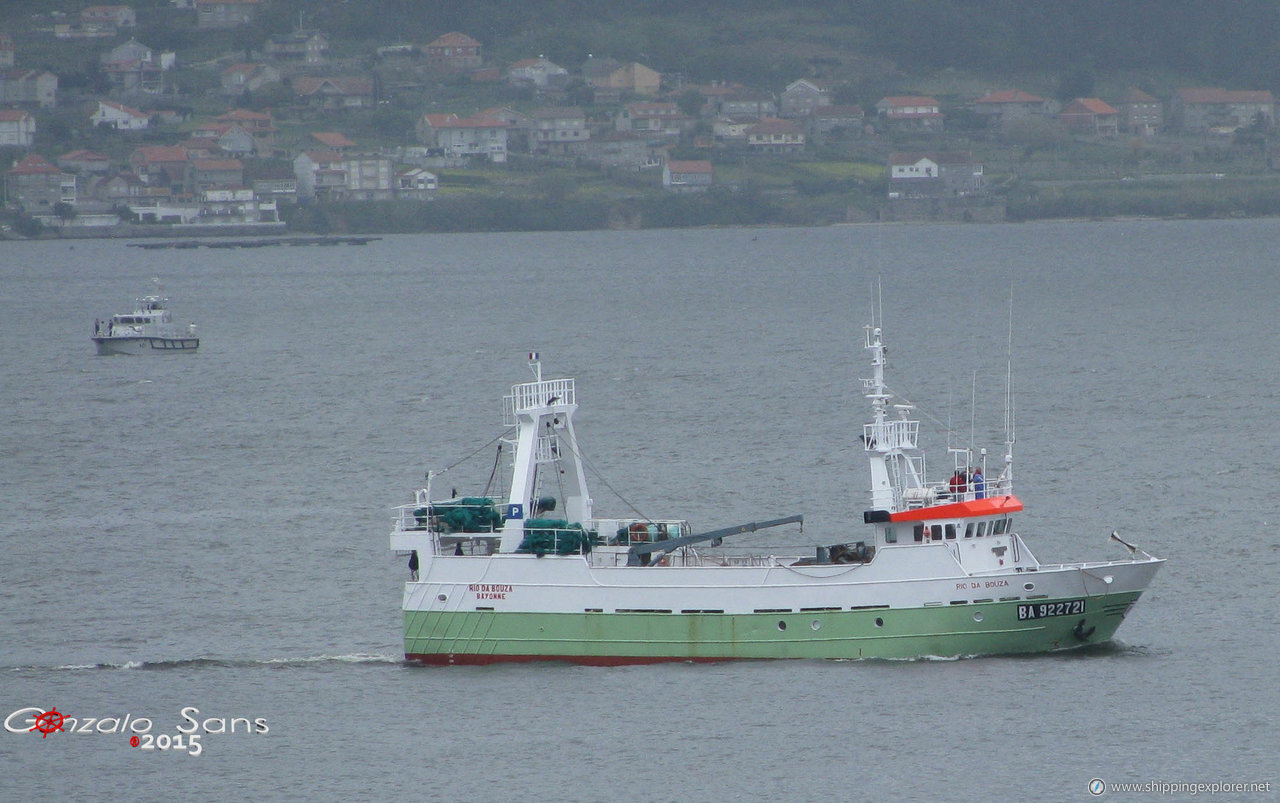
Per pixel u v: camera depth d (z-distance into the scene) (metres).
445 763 185.12
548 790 177.88
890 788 176.38
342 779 182.25
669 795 176.00
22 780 184.75
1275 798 172.38
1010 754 183.62
